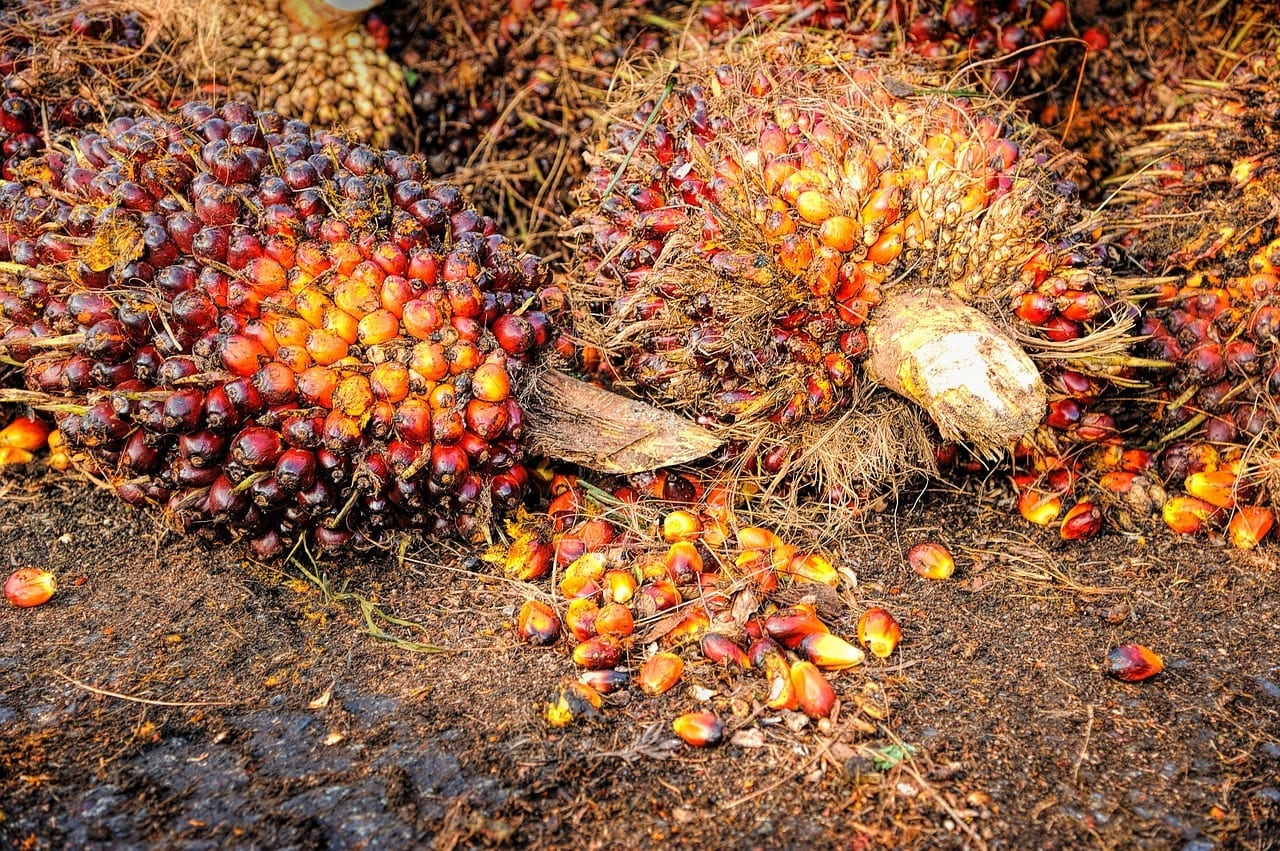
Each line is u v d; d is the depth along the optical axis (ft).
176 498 4.33
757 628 4.13
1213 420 4.61
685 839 3.58
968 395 4.15
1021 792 3.68
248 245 4.17
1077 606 4.29
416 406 4.17
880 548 4.55
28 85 5.01
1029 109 5.21
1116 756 3.78
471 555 4.50
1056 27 5.27
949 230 4.36
